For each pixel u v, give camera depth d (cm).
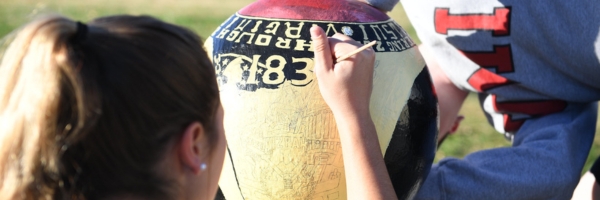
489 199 203
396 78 168
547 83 207
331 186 163
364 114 157
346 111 155
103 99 106
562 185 203
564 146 207
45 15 113
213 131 125
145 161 111
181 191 119
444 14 209
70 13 901
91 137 107
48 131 105
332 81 155
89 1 1061
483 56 210
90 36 109
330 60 156
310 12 170
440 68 236
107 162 109
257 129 161
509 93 215
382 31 173
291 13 170
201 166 122
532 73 207
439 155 397
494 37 204
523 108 219
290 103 160
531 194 203
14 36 115
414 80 173
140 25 114
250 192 166
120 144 108
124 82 108
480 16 204
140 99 108
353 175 154
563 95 209
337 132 160
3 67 109
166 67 111
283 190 163
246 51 166
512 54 206
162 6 1026
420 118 173
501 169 205
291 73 161
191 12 953
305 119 159
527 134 218
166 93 111
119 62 108
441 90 237
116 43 109
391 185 158
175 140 115
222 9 1005
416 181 181
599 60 195
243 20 174
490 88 217
